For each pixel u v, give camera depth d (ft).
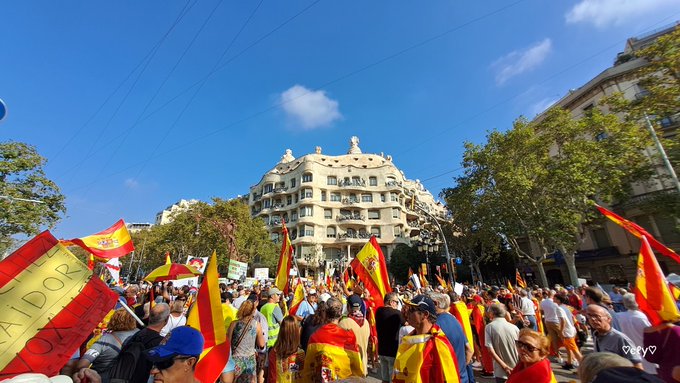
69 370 11.07
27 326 8.71
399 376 10.30
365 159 220.64
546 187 71.00
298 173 202.80
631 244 85.71
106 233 21.58
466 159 83.76
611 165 64.28
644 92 82.28
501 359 16.19
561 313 26.73
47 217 60.80
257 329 17.12
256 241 138.10
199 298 13.07
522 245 120.78
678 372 9.32
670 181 72.90
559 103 103.86
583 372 7.25
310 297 33.37
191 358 7.73
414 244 150.71
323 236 186.91
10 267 9.18
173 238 124.67
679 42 44.93
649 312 12.88
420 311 10.75
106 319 19.72
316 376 11.13
